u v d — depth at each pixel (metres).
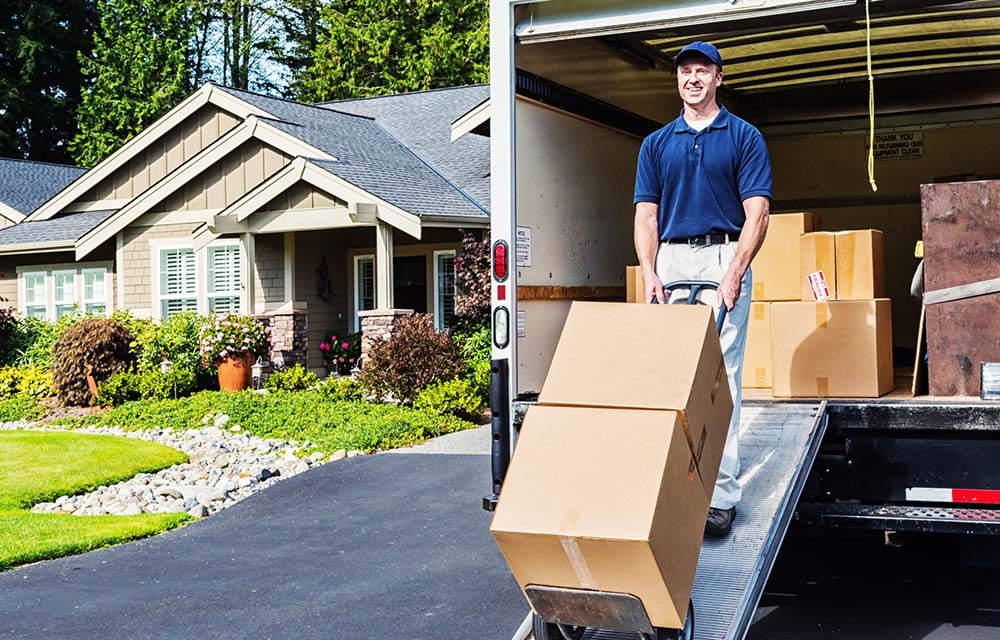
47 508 8.60
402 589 5.93
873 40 6.93
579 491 3.47
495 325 5.00
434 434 11.76
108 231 18.05
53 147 35.78
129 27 34.59
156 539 7.45
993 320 4.66
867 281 5.06
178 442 11.86
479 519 7.59
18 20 35.38
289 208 16.08
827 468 4.59
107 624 5.43
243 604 5.74
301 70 36.94
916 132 8.35
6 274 20.44
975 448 4.37
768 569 4.00
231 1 37.09
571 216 5.64
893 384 5.45
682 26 4.75
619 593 3.49
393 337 13.38
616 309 3.94
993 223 4.66
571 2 4.93
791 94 8.42
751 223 4.35
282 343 16.31
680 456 3.54
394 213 14.76
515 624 5.23
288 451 11.02
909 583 5.60
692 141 4.49
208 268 17.66
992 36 6.84
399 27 31.80
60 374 15.22
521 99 5.15
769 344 5.43
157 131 19.42
